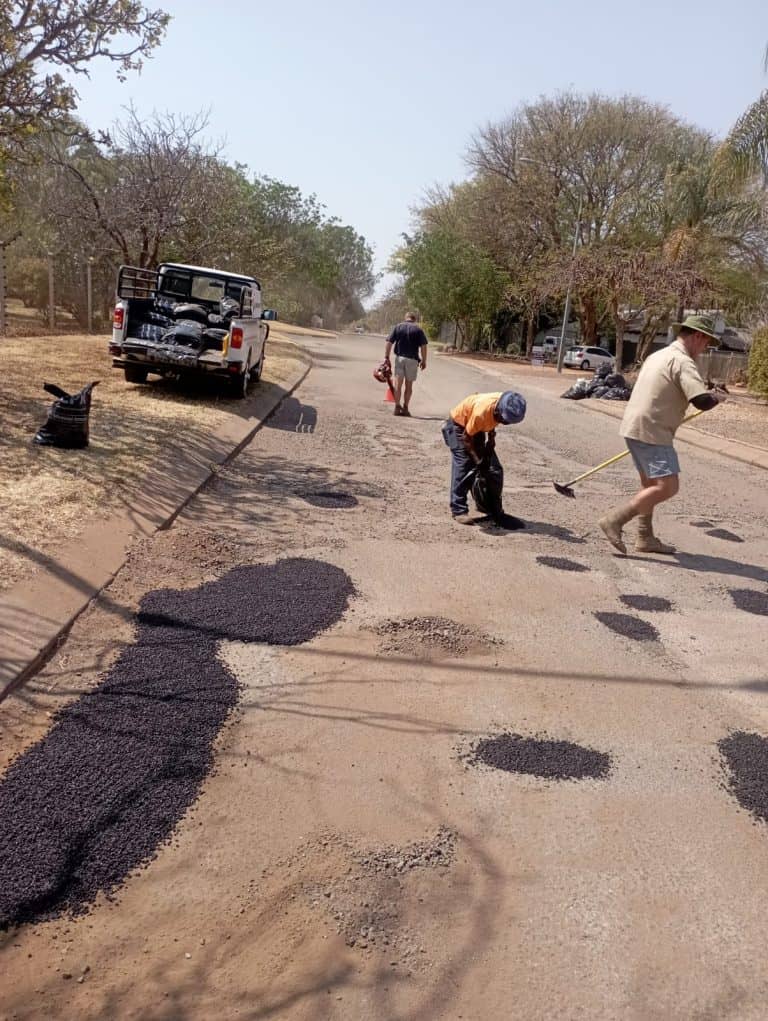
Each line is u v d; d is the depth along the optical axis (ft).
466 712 12.41
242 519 21.21
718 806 10.59
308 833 9.36
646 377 20.36
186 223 61.98
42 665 12.35
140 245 62.08
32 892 8.06
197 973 7.41
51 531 16.57
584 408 62.64
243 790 10.00
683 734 12.32
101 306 79.36
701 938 8.31
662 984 7.70
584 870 9.17
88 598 14.52
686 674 14.43
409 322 43.37
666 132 119.24
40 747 10.31
